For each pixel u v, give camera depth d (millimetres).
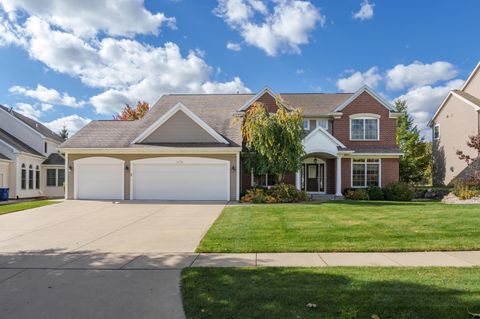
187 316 4195
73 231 10578
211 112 25391
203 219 12680
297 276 5648
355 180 24078
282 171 18938
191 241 8969
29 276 5965
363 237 8852
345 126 24656
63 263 6828
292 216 12547
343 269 6109
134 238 9422
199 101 27234
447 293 4707
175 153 19781
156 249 8055
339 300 4484
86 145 20172
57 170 30703
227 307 4371
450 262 6676
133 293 5074
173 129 20531
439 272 5867
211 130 20250
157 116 24703
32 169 28562
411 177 35469
